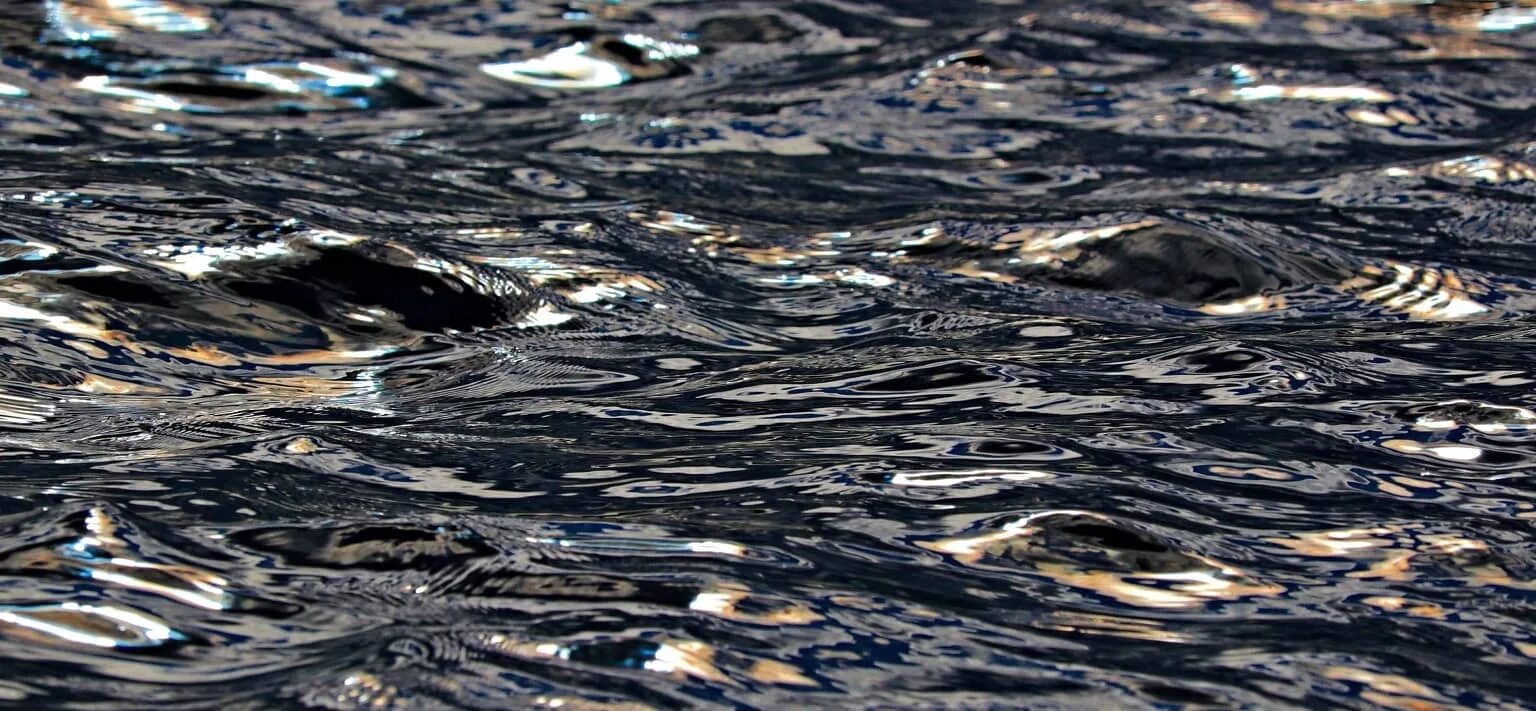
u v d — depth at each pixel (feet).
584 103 35.60
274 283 21.54
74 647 11.87
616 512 14.94
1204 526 14.94
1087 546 14.37
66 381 18.71
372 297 21.68
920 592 13.32
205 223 22.98
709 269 25.09
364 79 35.96
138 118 32.58
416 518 14.51
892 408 18.63
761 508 15.11
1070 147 32.96
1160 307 23.82
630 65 37.93
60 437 16.96
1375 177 30.68
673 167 31.22
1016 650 12.37
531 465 16.39
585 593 13.01
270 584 13.07
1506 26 41.29
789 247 26.35
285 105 34.27
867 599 13.12
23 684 11.32
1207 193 29.78
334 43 37.70
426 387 19.47
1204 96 35.91
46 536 13.61
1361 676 12.13
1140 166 31.73
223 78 35.12
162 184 25.99
